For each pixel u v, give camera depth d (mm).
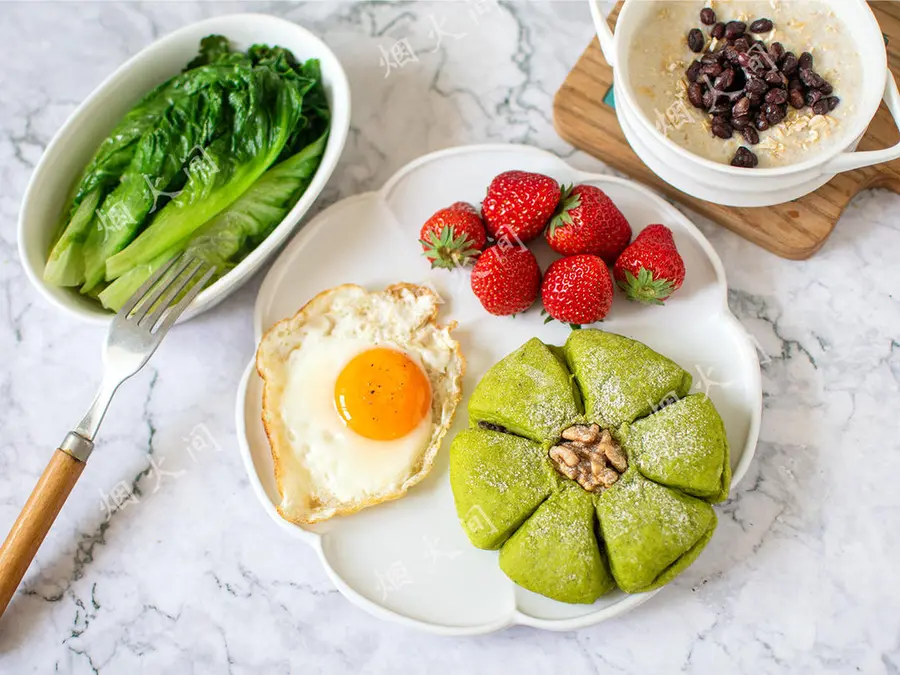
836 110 317
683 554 302
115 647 347
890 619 330
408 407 332
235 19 361
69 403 370
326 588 346
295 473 333
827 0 324
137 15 405
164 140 340
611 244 338
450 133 386
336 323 349
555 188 331
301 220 376
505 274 330
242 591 348
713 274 348
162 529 354
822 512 339
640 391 315
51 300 330
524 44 391
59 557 353
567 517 302
